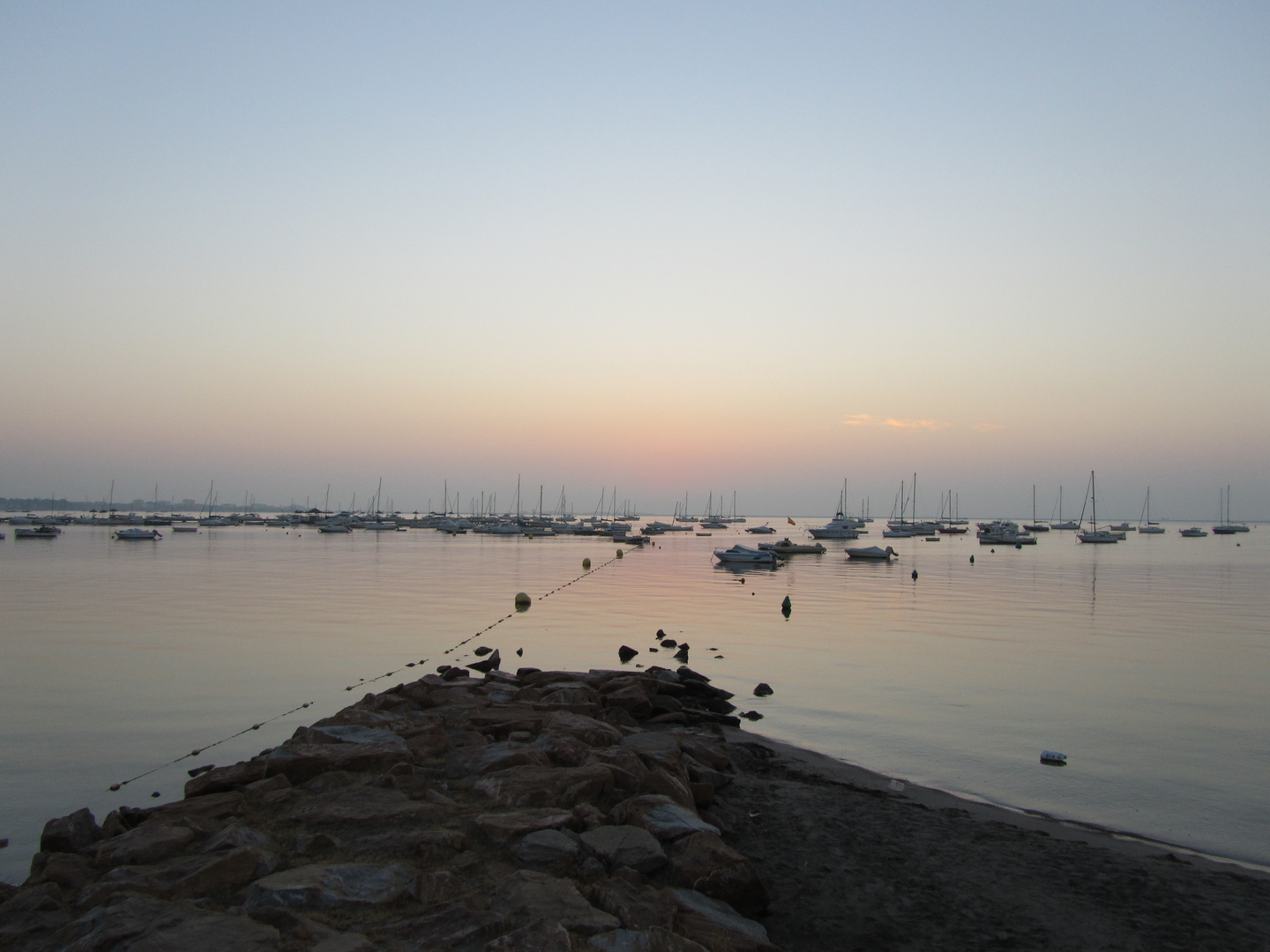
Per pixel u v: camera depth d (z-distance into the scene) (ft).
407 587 193.57
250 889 28.30
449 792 39.86
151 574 227.20
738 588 201.67
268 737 66.49
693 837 34.94
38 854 33.55
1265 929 34.12
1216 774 58.44
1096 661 102.32
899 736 67.62
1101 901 36.29
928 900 36.06
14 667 92.63
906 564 309.63
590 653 104.53
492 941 25.08
